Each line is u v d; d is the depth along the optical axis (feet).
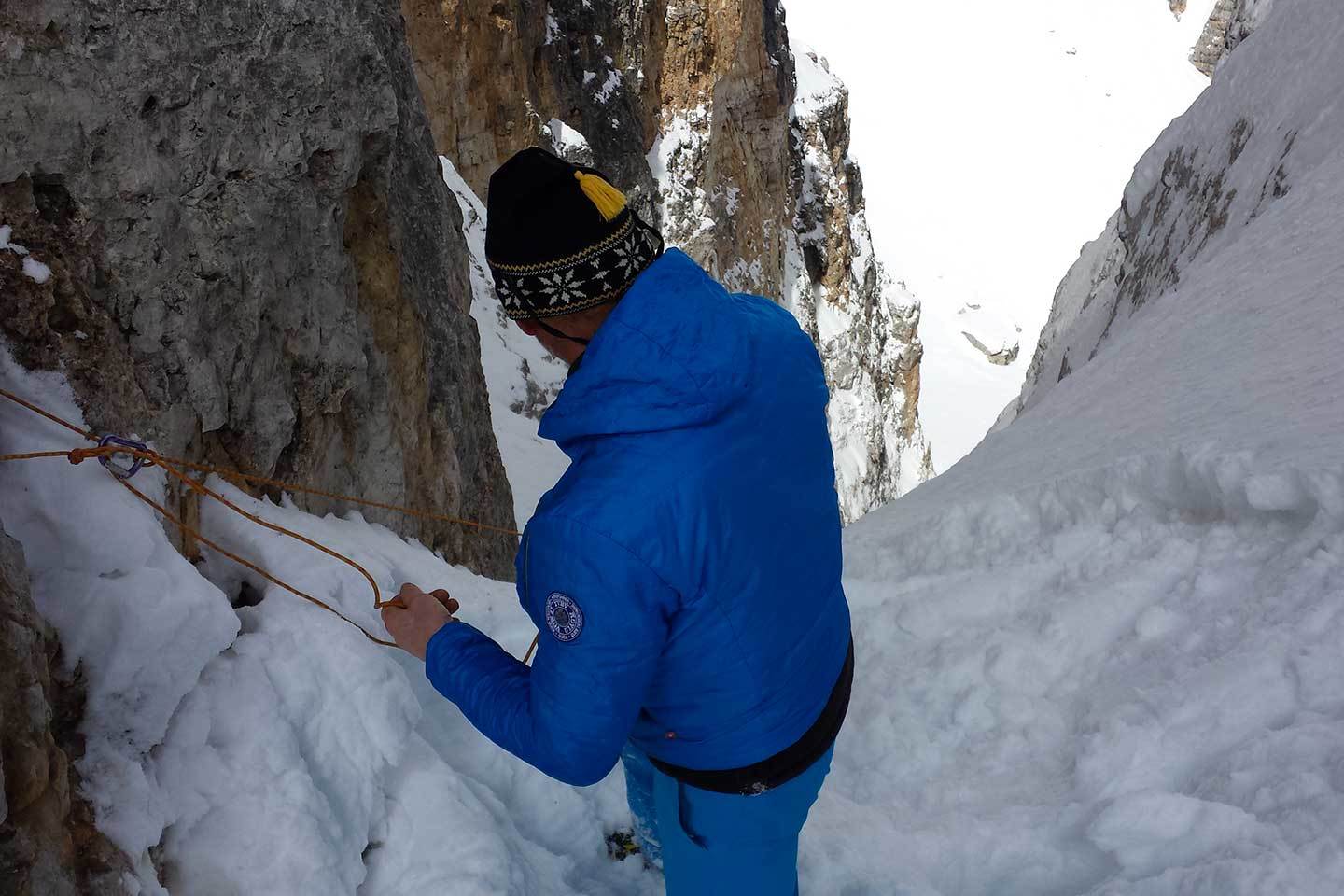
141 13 6.79
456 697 5.36
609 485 4.40
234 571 7.34
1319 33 30.78
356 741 6.63
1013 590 10.41
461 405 14.30
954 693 9.30
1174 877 6.10
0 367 5.94
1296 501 8.89
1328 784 6.24
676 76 78.13
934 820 7.81
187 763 5.81
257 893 5.65
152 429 6.85
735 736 5.11
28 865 4.50
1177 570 9.39
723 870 5.61
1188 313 19.72
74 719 5.45
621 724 4.72
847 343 102.27
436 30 53.16
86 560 5.70
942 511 12.35
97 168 6.58
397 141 13.21
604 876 7.50
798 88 102.47
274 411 8.52
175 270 7.21
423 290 13.30
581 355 4.78
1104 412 16.70
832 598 5.42
